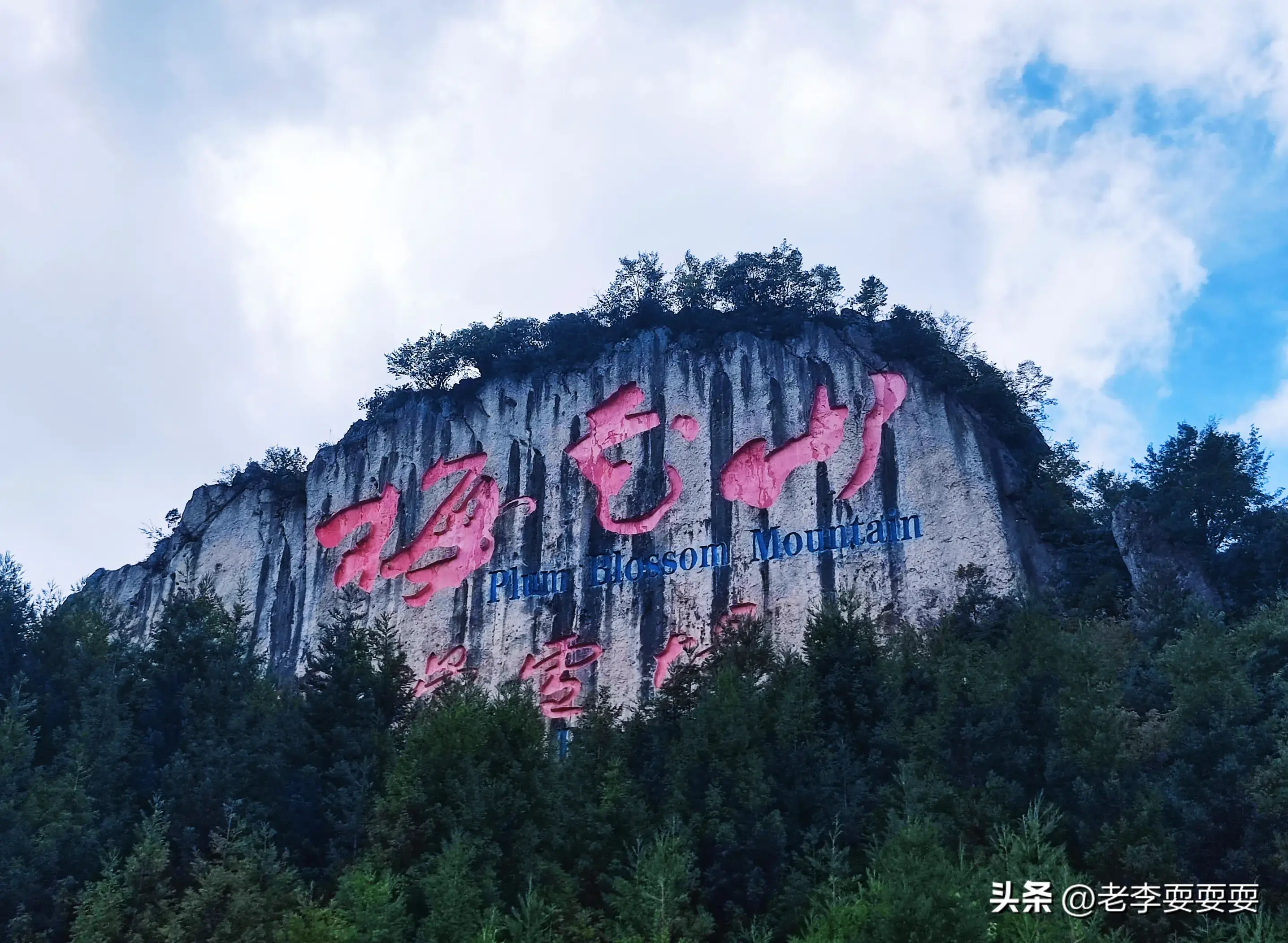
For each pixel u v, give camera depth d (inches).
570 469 2308.1
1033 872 1114.7
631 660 2068.2
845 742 1418.6
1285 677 1425.9
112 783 1423.5
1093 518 2153.1
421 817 1325.0
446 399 2519.7
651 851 1277.1
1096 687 1381.6
